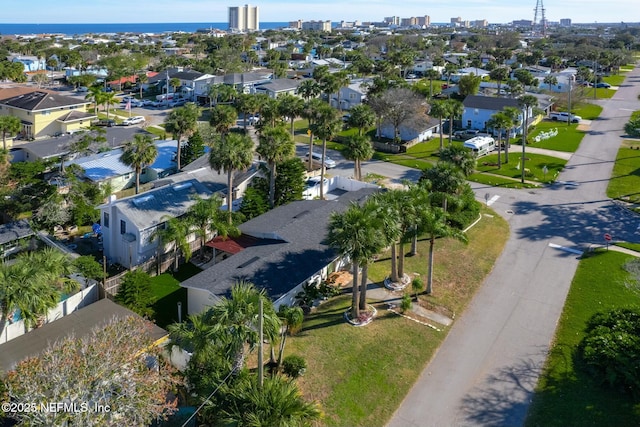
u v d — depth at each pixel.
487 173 68.69
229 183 47.44
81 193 51.78
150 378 21.47
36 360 21.81
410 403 26.91
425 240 47.78
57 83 142.75
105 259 42.62
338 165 72.31
